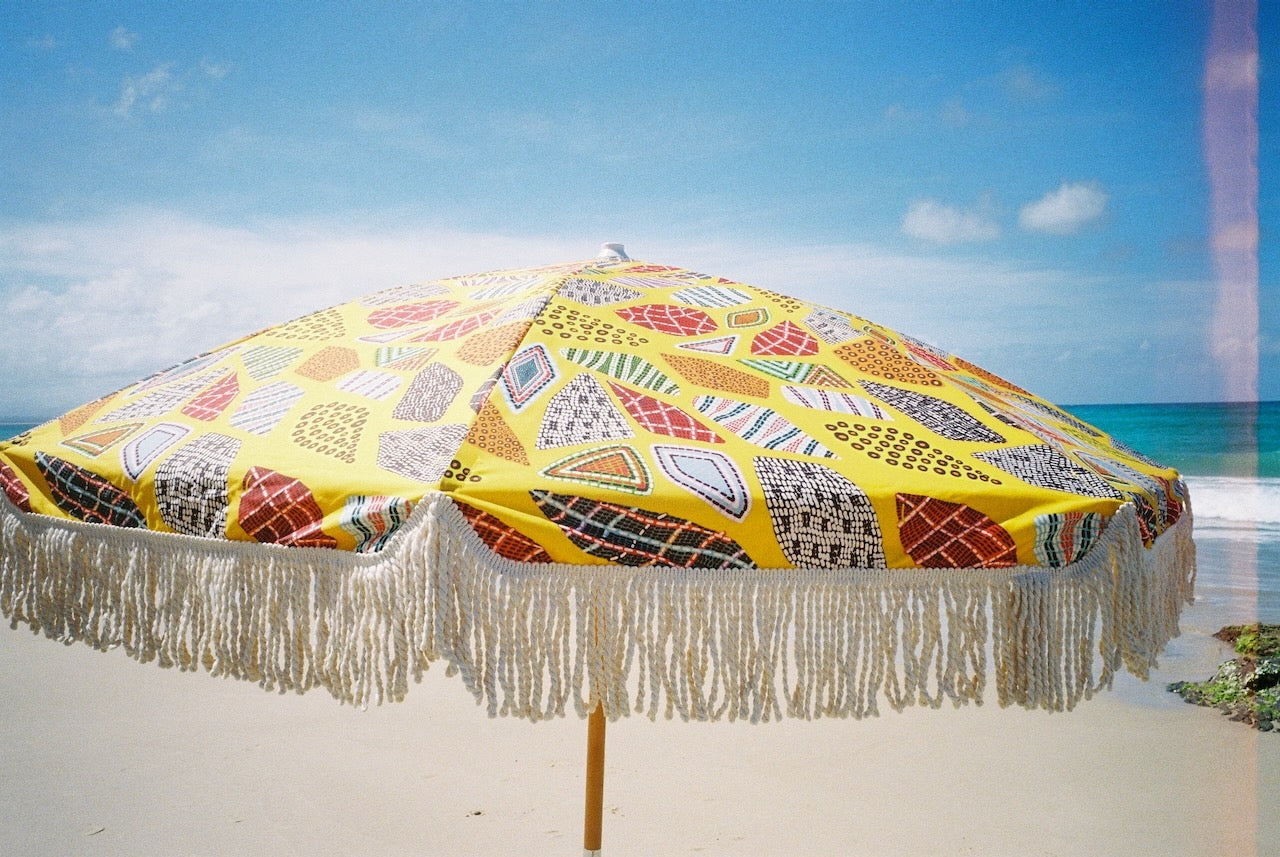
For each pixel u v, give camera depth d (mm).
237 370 1777
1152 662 1521
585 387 1492
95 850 3982
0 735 5191
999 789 4738
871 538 1370
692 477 1341
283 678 1321
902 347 1937
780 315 1909
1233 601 8609
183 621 1428
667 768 4930
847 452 1470
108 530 1529
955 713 5758
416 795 4539
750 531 1324
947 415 1652
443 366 1563
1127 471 1734
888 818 4434
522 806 4445
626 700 1276
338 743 5125
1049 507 1438
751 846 4145
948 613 1396
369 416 1489
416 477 1283
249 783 4629
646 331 1713
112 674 6223
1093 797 4598
